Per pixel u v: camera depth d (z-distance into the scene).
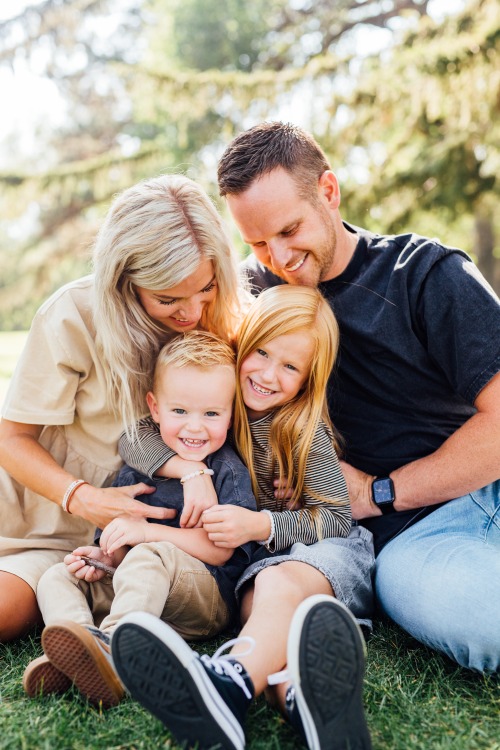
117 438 2.28
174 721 1.42
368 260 2.33
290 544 2.02
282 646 1.63
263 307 2.16
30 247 17.62
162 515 2.06
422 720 1.59
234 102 10.64
